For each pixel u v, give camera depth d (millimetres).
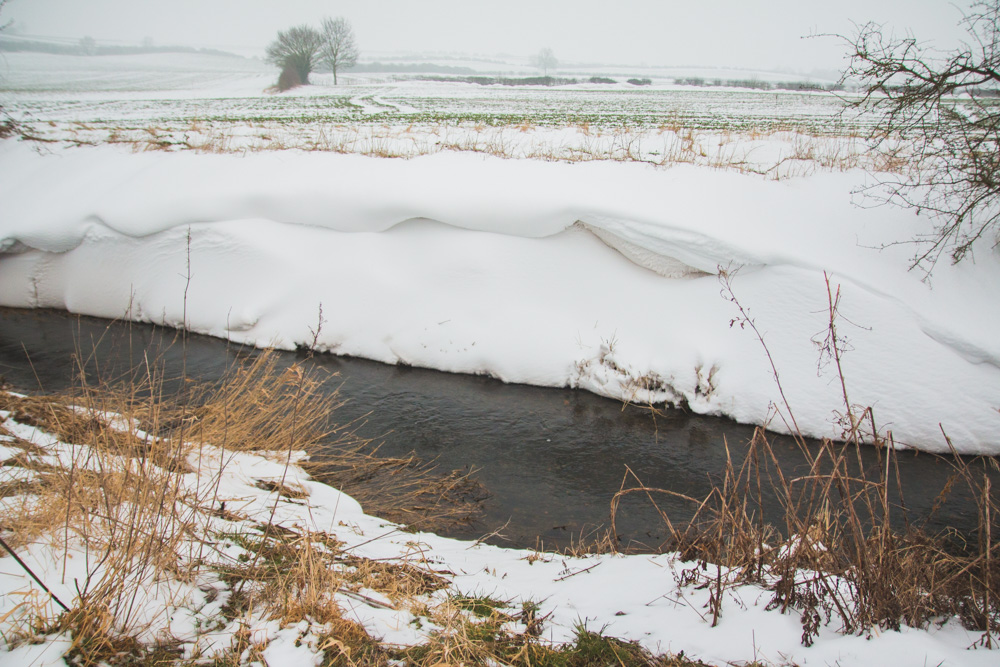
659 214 8008
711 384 7438
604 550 4871
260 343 9102
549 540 5055
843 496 3289
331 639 2572
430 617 3066
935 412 6633
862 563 3049
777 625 2953
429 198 9000
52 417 5094
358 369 8547
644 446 6793
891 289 7121
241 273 9500
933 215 7996
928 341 6852
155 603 2762
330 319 8977
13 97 35812
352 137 13602
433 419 7254
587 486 5984
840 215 8219
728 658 2721
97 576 2818
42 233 10016
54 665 2299
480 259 8742
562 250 8656
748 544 3598
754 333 7441
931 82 7035
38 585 2682
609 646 2816
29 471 3658
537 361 8180
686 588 3518
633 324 8094
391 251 9211
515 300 8555
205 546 3316
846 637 2814
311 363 8680
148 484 3334
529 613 3211
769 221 8062
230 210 9711
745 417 7227
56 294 10461
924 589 3189
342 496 5230
